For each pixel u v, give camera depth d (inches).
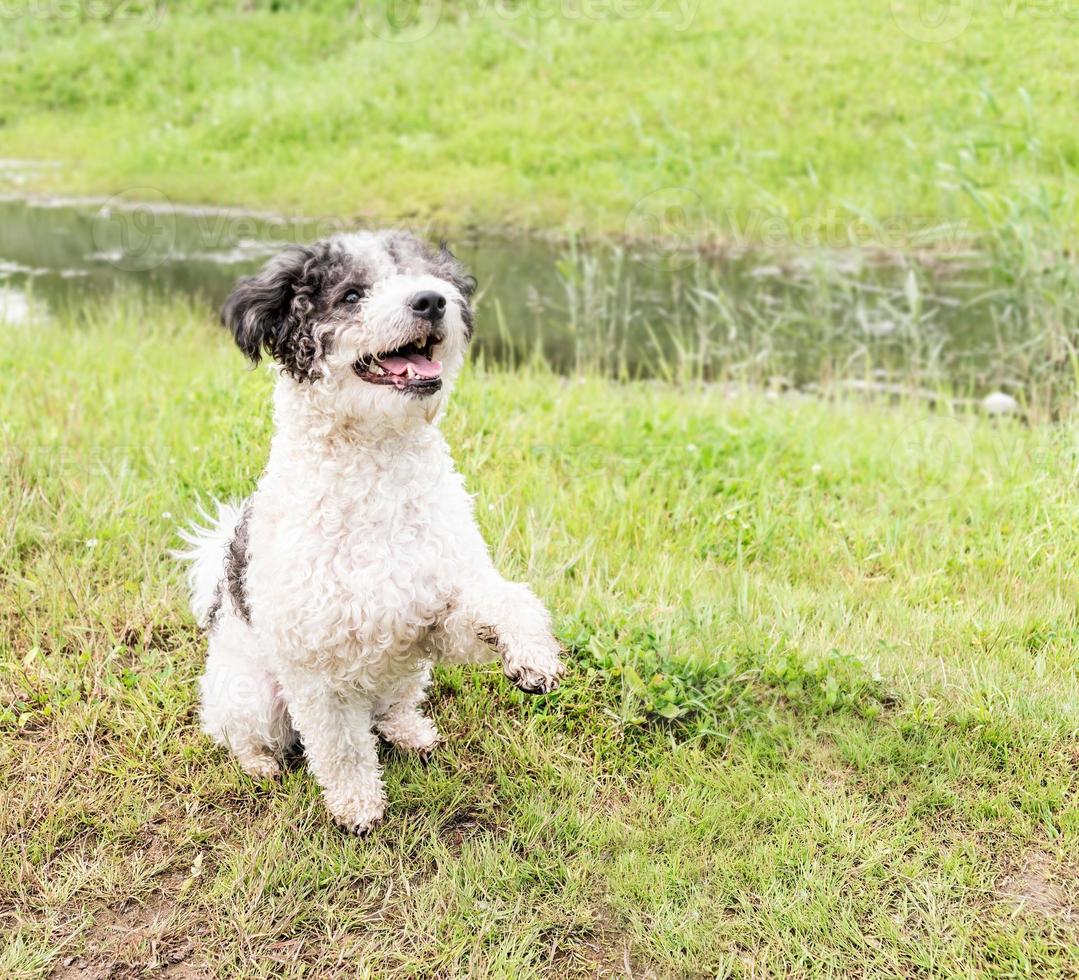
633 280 372.8
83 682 142.2
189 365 261.6
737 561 175.6
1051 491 194.2
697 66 537.6
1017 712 134.5
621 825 120.6
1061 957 104.0
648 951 106.5
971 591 166.6
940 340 307.9
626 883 113.1
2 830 119.8
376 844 119.8
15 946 106.0
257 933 108.9
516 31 596.7
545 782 127.3
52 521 176.9
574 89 535.8
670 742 133.0
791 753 131.8
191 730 136.6
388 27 633.6
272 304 113.2
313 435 111.2
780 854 115.9
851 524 186.9
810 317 315.0
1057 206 312.0
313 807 124.7
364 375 108.6
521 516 181.8
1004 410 257.9
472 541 116.0
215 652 130.6
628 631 149.6
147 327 309.4
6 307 323.3
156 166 522.6
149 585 160.2
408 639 112.9
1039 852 117.2
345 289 110.6
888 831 119.2
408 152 503.2
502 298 351.9
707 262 387.2
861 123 467.2
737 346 309.0
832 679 138.2
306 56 629.0
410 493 111.4
